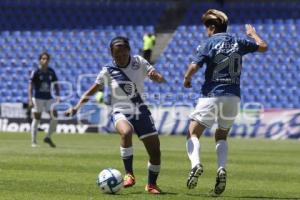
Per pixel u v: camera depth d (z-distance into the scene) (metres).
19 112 99.38
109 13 129.00
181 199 28.92
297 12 122.69
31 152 56.91
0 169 41.41
